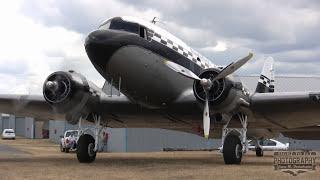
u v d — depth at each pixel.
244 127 12.87
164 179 9.12
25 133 69.94
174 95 12.86
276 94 12.41
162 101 12.86
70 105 12.89
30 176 9.66
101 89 13.91
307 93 12.04
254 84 39.47
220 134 15.04
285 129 15.83
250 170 10.80
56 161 14.21
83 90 12.93
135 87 12.27
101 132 15.38
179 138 32.16
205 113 11.95
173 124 14.74
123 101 13.39
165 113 13.53
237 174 9.92
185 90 13.02
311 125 14.72
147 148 31.14
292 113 13.09
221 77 12.02
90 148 13.69
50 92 12.78
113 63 11.73
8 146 34.28
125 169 11.30
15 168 11.49
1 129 77.75
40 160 14.70
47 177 9.48
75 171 10.75
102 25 12.34
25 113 15.53
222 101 11.95
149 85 12.34
